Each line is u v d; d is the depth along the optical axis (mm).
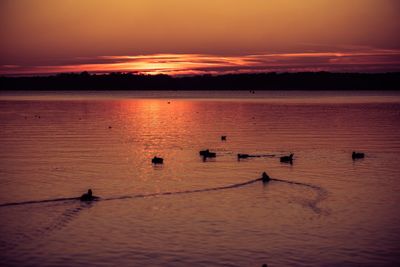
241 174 49188
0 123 102062
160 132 85500
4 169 51031
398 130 87312
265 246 30047
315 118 114250
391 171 50688
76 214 35969
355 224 33906
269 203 38781
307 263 27828
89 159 57156
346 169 51812
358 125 96812
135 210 36938
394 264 27797
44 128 91688
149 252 29203
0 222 34156
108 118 117250
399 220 34781
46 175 48312
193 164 54375
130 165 53625
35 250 29469
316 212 36500
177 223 34000
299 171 50750
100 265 27562
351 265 27609
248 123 102188
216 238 31281
